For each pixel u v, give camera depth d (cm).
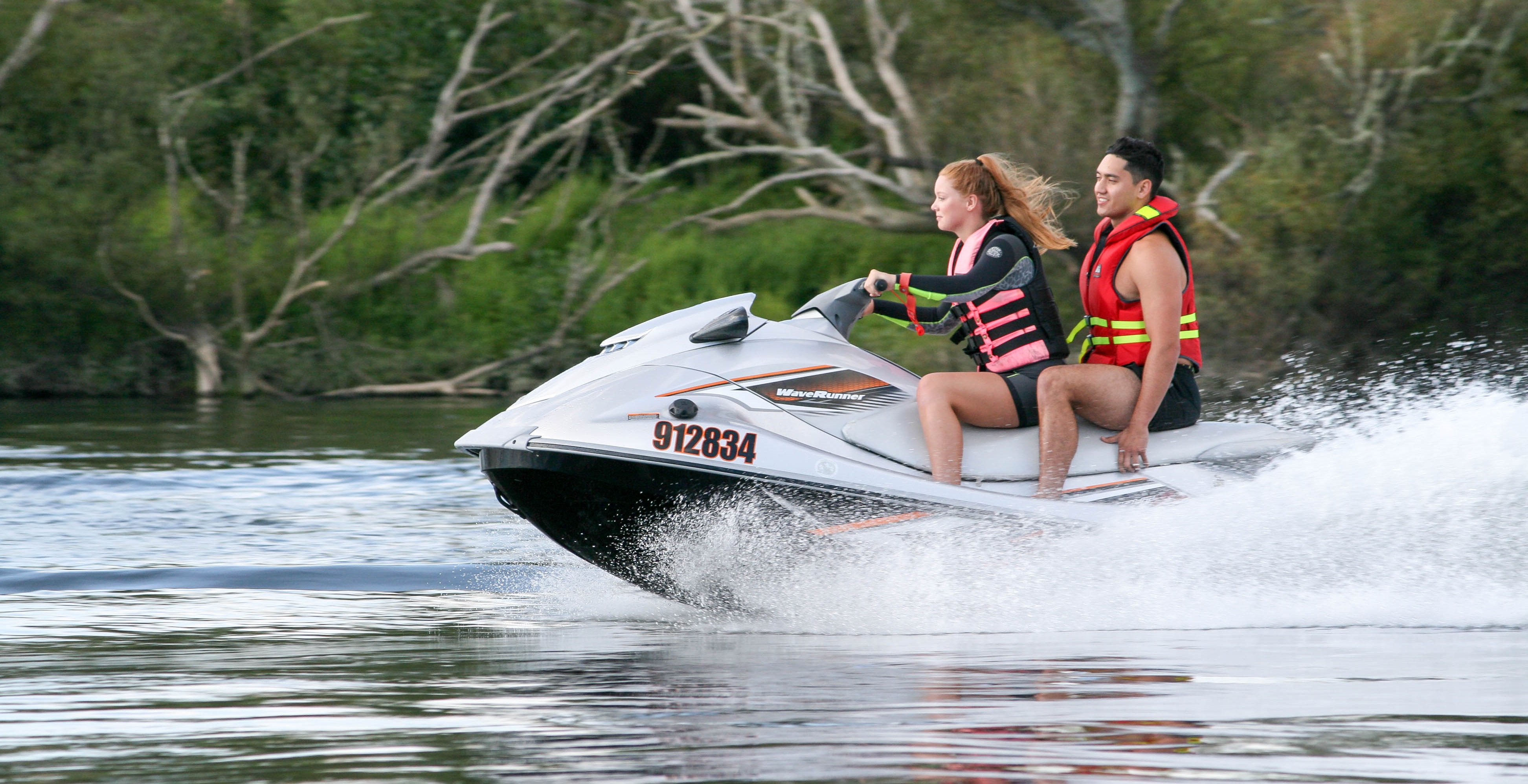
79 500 2586
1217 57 6044
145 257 5544
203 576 1898
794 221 6506
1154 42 5709
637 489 1566
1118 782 922
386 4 7106
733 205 6372
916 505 1577
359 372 5650
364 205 6309
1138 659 1345
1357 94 5744
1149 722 1083
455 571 1956
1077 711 1121
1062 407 1614
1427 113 5825
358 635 1518
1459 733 1048
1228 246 5500
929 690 1205
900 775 938
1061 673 1277
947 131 5959
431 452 3366
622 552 1627
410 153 6906
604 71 6869
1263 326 5416
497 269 6191
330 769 968
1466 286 5803
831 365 1658
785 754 991
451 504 2580
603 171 7131
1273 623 1552
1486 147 5762
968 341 1709
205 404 4975
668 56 6488
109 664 1347
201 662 1356
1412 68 5691
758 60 6769
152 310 5612
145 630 1538
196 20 6756
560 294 6053
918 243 6231
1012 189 1689
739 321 1648
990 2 6016
